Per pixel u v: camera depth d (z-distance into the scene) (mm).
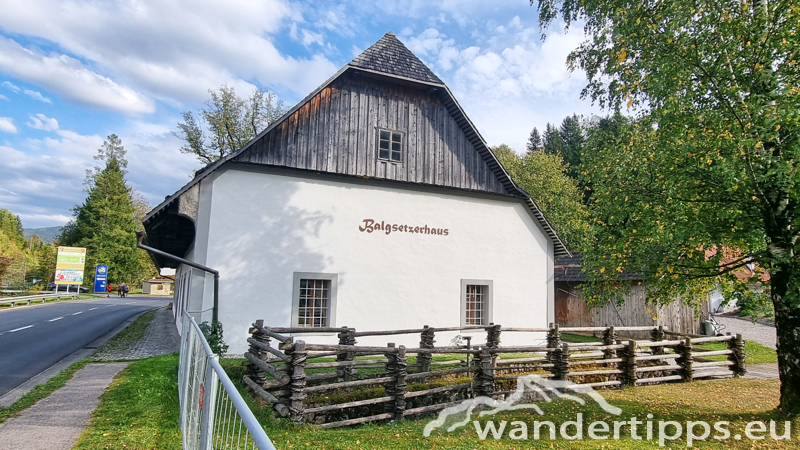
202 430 3471
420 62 15766
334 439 6070
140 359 11250
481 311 16031
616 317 20469
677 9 6836
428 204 15273
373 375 9305
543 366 9844
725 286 8742
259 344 7980
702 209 7160
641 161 7406
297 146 13508
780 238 7043
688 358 11289
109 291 61844
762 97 6391
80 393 7797
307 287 13406
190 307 12008
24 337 15398
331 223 13719
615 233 7969
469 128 16125
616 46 7785
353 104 14500
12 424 6148
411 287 14633
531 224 17094
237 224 12625
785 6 6535
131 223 64438
